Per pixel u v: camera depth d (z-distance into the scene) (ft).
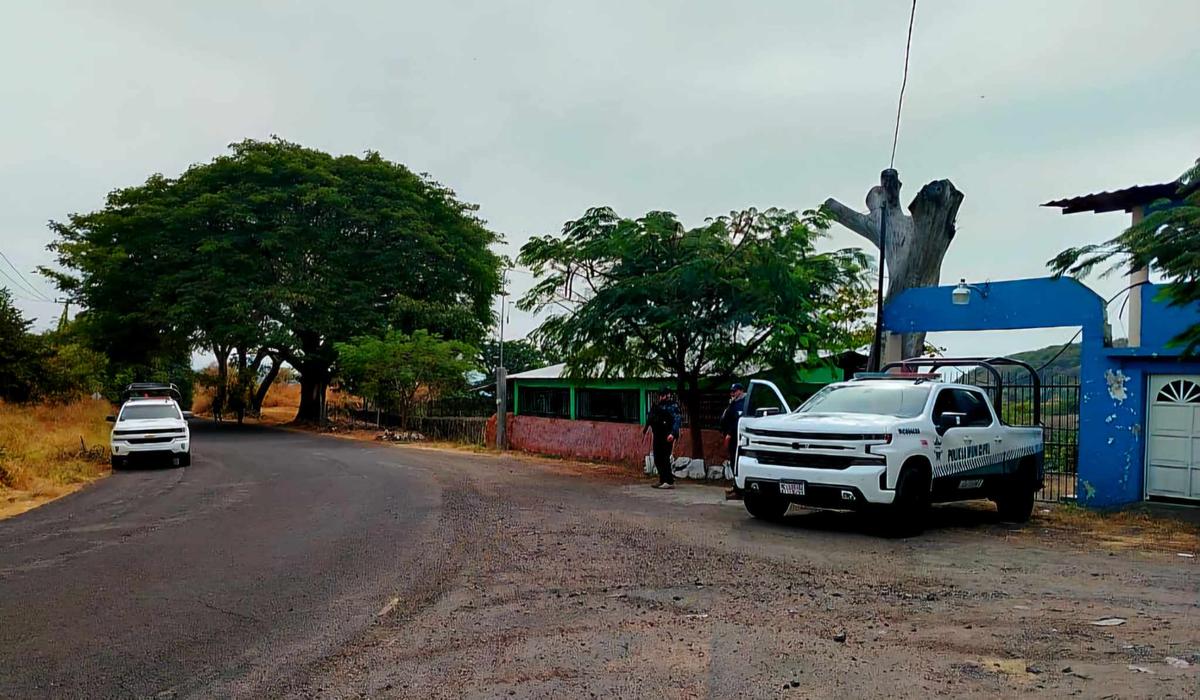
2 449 62.28
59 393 106.83
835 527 37.76
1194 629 20.75
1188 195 38.55
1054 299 48.03
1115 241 37.35
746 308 55.77
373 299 136.46
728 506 44.96
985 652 18.95
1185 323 45.29
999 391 45.19
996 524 39.83
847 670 17.84
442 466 71.00
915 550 32.24
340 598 24.71
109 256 131.54
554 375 92.58
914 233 56.44
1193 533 36.88
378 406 133.28
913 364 47.50
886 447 34.65
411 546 32.99
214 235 134.21
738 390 51.83
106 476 64.18
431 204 148.56
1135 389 45.52
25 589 26.08
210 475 63.98
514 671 18.15
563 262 61.77
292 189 134.51
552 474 63.93
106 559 30.86
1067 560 30.30
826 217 57.57
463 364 118.73
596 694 16.69
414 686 17.30
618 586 26.07
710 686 17.03
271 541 34.30
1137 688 16.44
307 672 18.21
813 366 60.13
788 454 37.14
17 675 18.08
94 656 19.35
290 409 208.33
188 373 179.32
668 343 61.31
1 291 106.52
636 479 60.49
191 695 16.89
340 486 55.06
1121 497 45.60
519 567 28.96
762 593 24.99
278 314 130.41
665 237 59.88
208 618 22.57
